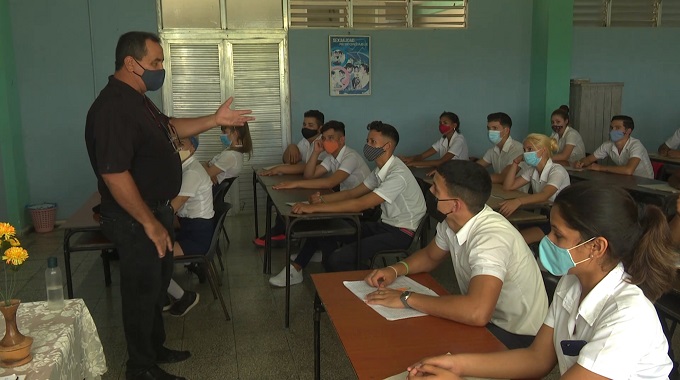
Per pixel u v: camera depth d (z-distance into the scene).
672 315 2.11
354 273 2.24
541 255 1.29
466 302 1.73
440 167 2.00
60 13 5.63
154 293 2.47
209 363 2.87
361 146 6.37
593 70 6.72
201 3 5.88
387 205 3.48
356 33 6.18
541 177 3.88
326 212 3.22
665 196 3.87
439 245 2.14
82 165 5.86
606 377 1.13
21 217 5.54
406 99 6.39
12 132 5.43
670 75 6.86
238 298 3.75
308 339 3.14
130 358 2.55
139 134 2.30
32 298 3.74
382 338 1.65
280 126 6.20
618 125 5.19
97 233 3.38
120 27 5.75
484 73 6.51
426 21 6.33
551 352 1.41
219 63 5.99
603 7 6.65
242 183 6.22
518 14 6.47
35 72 5.65
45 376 1.51
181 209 3.35
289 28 6.05
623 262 1.20
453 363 1.42
